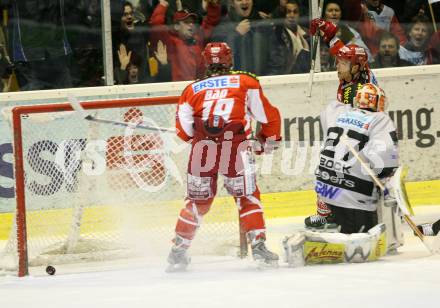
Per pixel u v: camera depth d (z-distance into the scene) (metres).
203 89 13.22
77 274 13.79
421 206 19.69
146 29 20.03
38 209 15.63
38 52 19.58
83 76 19.91
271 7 20.53
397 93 21.23
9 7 19.34
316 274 12.15
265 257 13.13
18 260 13.82
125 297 11.04
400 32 21.33
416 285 10.97
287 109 20.58
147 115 16.50
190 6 20.11
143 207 15.93
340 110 14.92
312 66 17.44
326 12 20.88
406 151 21.33
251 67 20.64
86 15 19.67
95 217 15.70
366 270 12.38
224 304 10.30
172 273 13.30
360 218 14.36
